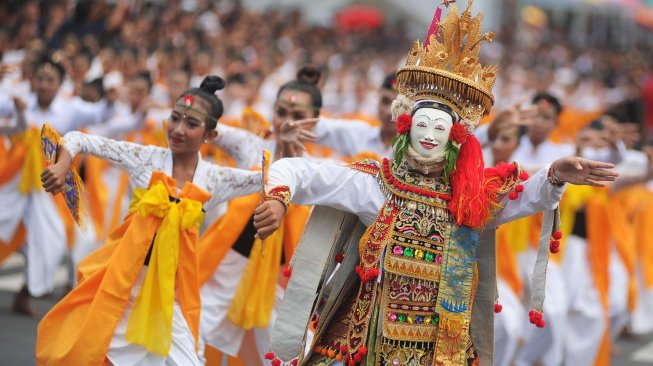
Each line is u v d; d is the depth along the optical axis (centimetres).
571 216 2319
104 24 3903
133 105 2439
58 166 1377
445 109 1266
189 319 1489
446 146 1261
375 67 6109
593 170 1215
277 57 4594
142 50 3447
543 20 10519
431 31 1316
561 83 6297
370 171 1278
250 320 1625
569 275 2309
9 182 2311
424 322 1260
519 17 10238
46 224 2316
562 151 2359
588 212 2316
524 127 2139
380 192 1271
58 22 3731
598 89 6088
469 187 1252
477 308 1314
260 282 1630
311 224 1292
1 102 2270
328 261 1290
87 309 1446
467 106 1277
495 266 1308
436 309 1252
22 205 2311
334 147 1969
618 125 2348
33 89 2461
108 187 2547
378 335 1252
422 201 1260
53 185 1369
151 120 2461
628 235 2477
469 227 1266
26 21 3572
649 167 2359
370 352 1255
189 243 1484
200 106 1512
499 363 2031
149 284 1455
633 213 2700
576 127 3697
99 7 3891
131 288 1454
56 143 1402
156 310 1455
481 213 1255
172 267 1460
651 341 2803
